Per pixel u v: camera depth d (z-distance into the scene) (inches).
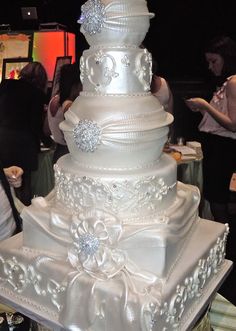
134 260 48.7
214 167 128.8
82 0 222.4
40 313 52.9
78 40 229.8
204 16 207.5
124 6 49.0
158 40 216.7
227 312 65.2
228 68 122.3
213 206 134.6
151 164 53.4
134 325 44.1
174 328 49.0
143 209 51.0
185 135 206.2
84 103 51.7
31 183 141.6
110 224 47.3
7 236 74.2
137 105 50.2
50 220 52.6
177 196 59.3
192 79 214.2
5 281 58.1
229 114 116.7
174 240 49.6
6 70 196.5
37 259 53.0
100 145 48.9
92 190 50.0
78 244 48.5
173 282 47.9
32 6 224.7
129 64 50.3
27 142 126.6
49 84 193.3
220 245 62.5
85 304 47.5
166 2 209.2
